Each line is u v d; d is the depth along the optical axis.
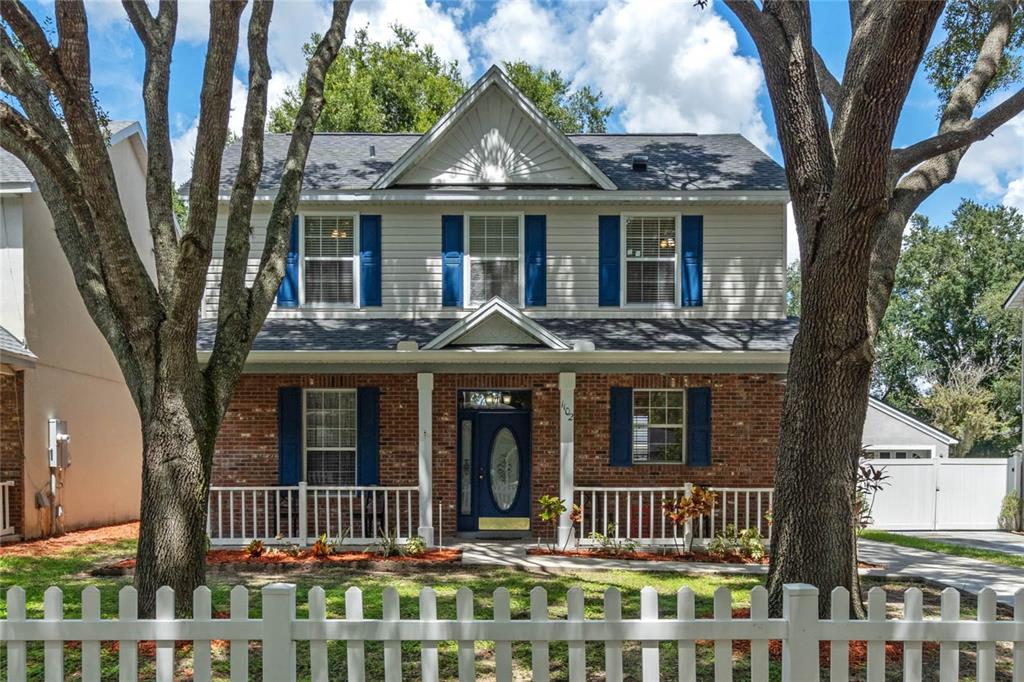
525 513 13.04
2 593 8.34
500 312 11.80
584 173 13.69
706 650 5.79
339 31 8.48
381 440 12.83
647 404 13.09
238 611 3.66
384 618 3.68
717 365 12.17
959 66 11.51
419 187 13.66
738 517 12.66
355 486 12.05
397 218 13.66
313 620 3.63
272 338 12.38
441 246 13.66
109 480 15.66
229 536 12.45
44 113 6.70
